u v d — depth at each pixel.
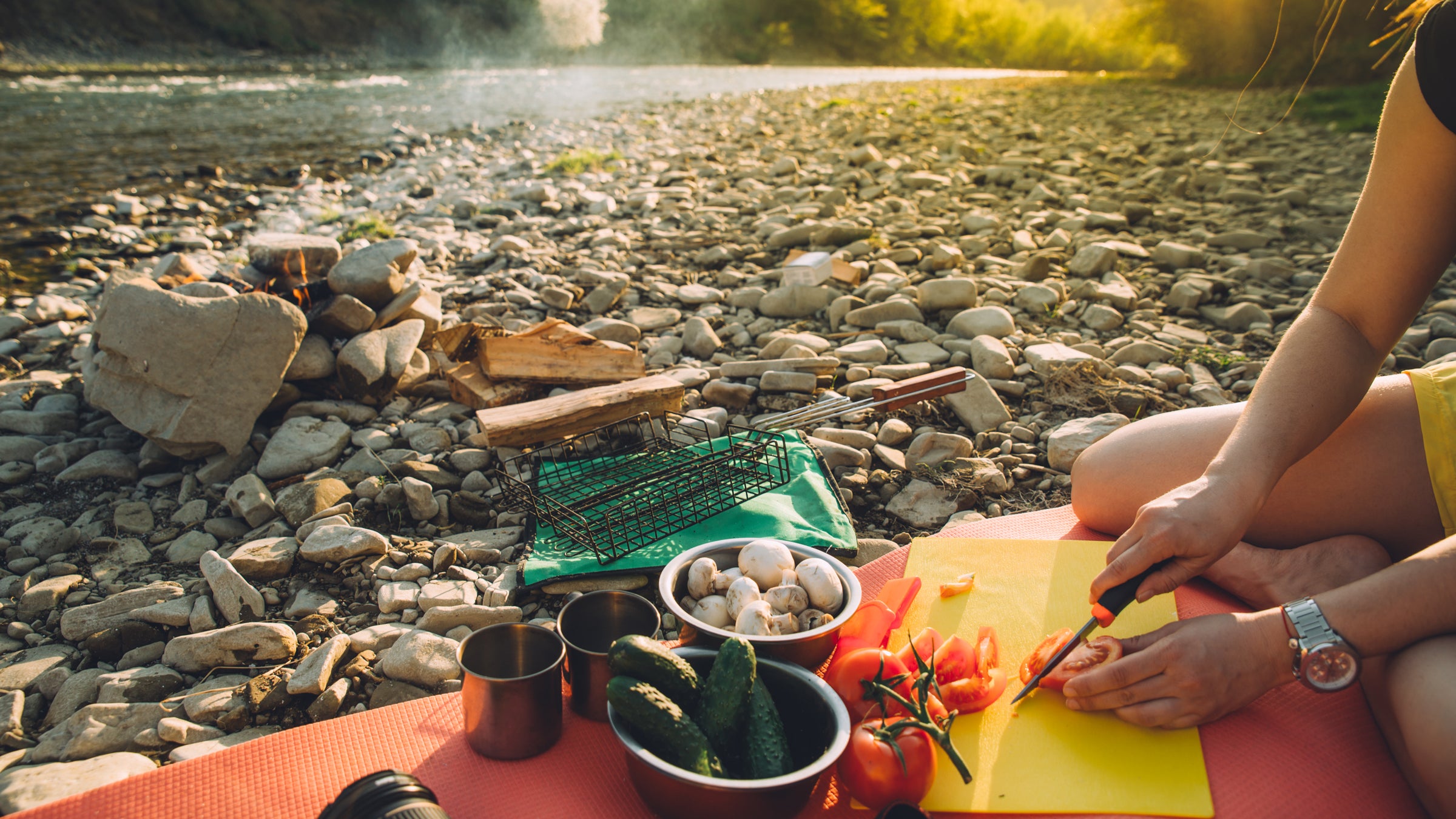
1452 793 1.37
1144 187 7.63
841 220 6.18
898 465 3.08
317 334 3.45
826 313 4.68
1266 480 1.62
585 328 4.23
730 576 1.94
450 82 23.30
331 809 1.33
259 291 3.40
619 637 1.86
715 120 12.99
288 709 2.04
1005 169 7.91
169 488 2.97
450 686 2.08
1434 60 1.53
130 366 2.90
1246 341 4.21
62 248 6.18
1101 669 1.62
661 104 16.12
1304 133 10.30
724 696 1.48
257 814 1.54
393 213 7.04
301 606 2.36
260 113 14.55
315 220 6.85
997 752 1.62
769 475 2.73
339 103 16.53
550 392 3.59
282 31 32.94
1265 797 1.52
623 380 3.61
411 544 2.65
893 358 4.05
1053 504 2.92
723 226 6.42
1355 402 1.74
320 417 3.31
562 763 1.65
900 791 1.46
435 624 2.29
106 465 3.01
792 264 4.47
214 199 7.77
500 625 1.77
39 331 4.27
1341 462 1.88
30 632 2.31
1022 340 4.13
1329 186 7.30
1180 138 10.27
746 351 4.20
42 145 10.68
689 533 2.51
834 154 9.07
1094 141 10.16
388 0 37.22
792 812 1.42
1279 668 1.53
